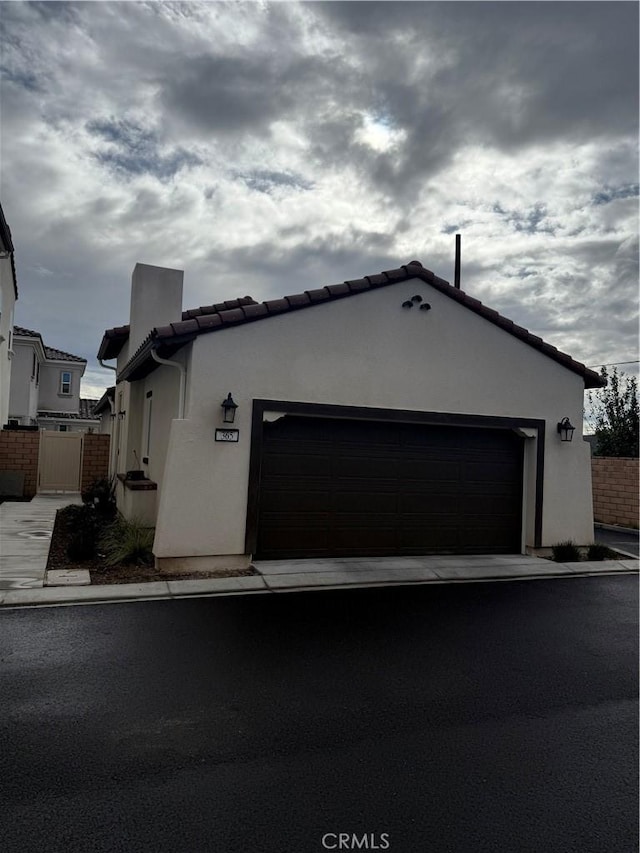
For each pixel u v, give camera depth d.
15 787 3.33
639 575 9.84
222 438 8.59
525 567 9.83
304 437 9.45
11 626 6.14
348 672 5.24
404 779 3.56
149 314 13.68
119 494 13.26
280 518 9.29
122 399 15.44
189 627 6.29
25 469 17.88
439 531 10.33
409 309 9.89
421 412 9.91
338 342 9.37
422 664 5.52
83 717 4.21
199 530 8.48
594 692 5.02
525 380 10.74
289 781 3.49
